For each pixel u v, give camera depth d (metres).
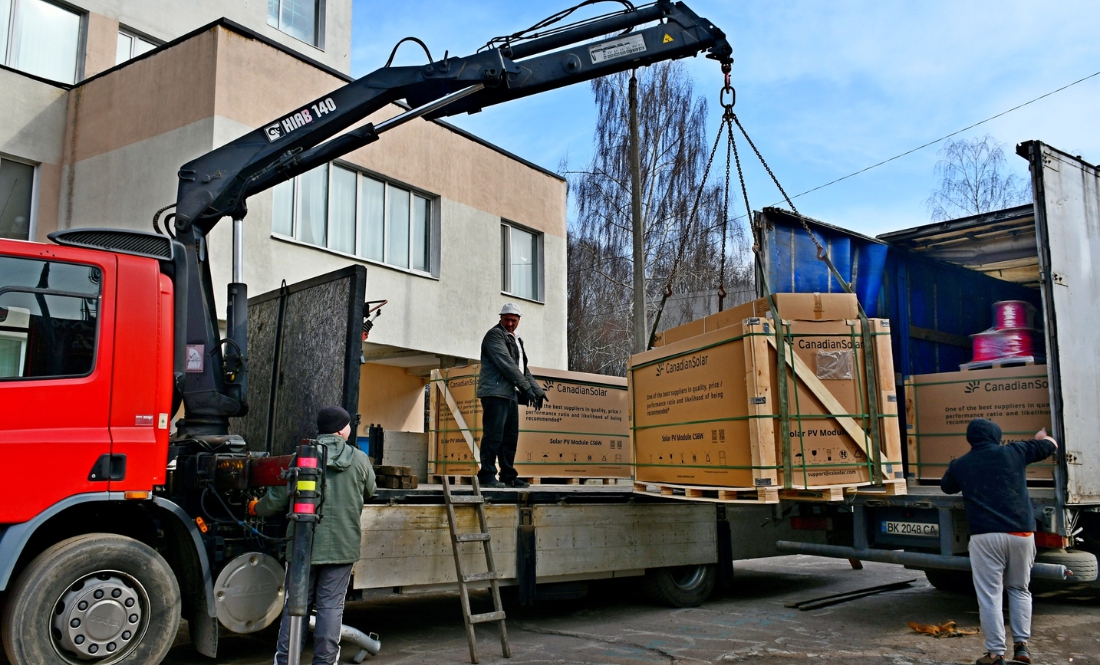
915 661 5.52
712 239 27.31
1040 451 5.60
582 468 8.45
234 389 5.65
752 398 5.63
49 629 4.32
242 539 5.19
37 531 4.69
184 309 5.32
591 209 27.38
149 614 4.61
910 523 6.68
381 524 5.55
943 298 9.60
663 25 6.41
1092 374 6.49
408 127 13.31
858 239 8.56
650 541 7.09
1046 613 7.12
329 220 11.98
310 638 5.82
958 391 7.71
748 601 7.89
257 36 10.79
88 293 4.68
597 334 28.05
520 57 6.36
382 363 14.47
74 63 12.90
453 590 5.90
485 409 7.21
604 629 6.58
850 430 5.85
